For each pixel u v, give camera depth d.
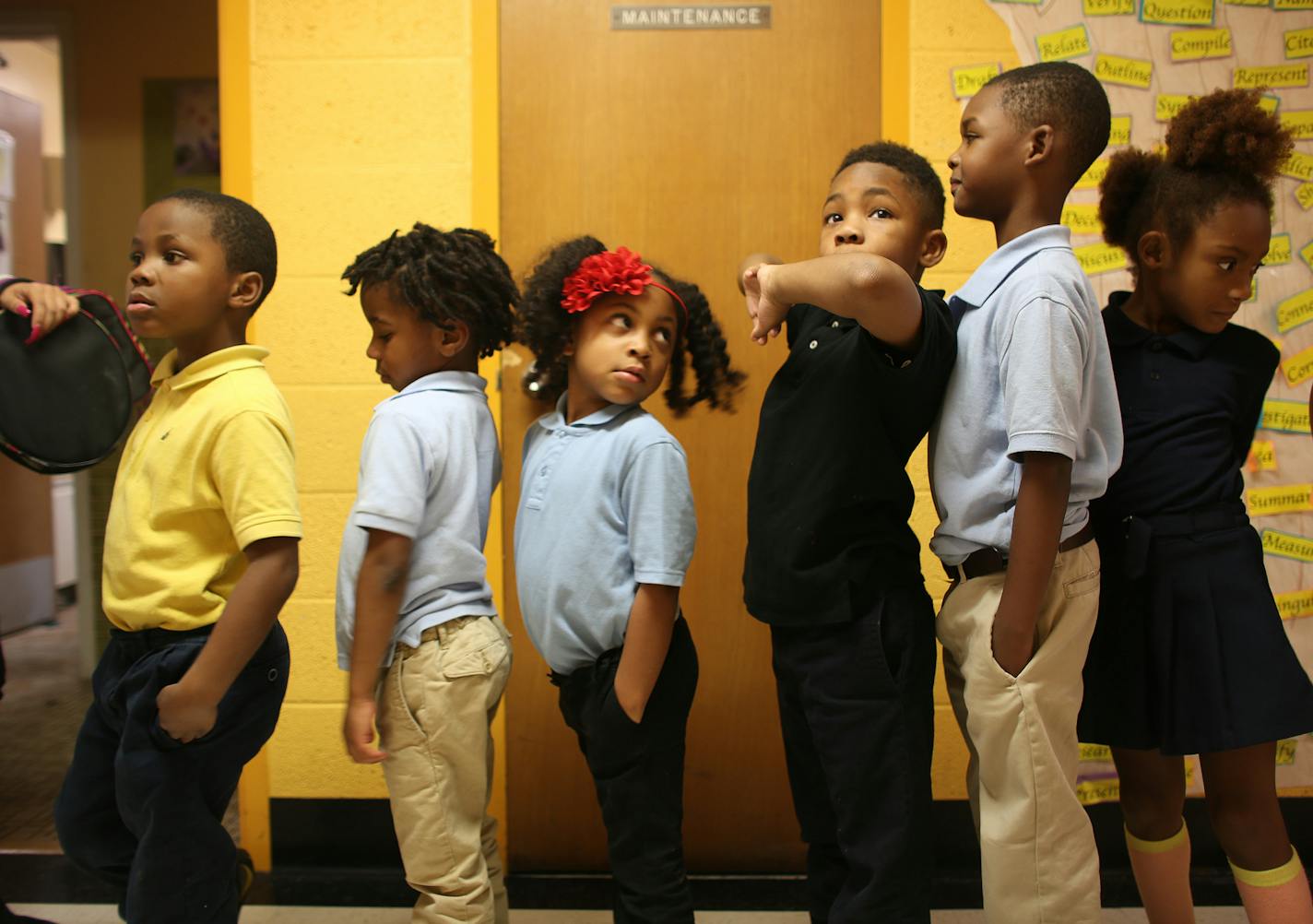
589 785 1.81
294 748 1.80
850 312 1.05
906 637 1.15
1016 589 1.04
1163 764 1.33
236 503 1.12
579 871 1.82
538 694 1.81
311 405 1.81
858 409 1.15
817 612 1.16
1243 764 1.23
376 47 1.79
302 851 1.81
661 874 1.25
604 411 1.29
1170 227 1.24
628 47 1.78
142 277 1.17
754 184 1.79
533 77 1.79
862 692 1.14
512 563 1.81
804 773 1.29
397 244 1.29
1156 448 1.25
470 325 1.30
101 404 1.27
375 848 1.80
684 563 1.22
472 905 1.23
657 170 1.79
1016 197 1.16
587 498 1.24
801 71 1.77
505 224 1.80
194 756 1.16
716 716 1.81
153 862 1.13
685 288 1.35
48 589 3.81
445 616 1.24
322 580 1.80
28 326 1.23
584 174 1.79
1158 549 1.23
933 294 1.17
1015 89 1.15
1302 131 1.76
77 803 1.24
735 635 1.81
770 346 1.80
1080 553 1.14
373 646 1.18
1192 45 1.76
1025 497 1.03
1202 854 1.77
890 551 1.18
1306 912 1.21
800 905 1.70
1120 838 1.78
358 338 1.80
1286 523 1.77
